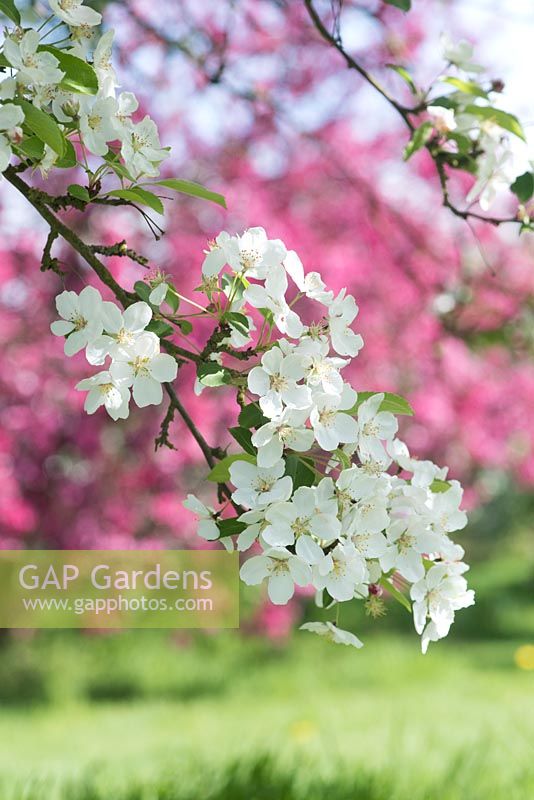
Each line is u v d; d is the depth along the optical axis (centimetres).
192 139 666
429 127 292
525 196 292
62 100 189
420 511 187
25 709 880
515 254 687
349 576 175
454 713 668
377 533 176
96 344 178
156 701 920
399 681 937
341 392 177
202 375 181
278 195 680
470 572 1786
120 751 589
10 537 707
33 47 180
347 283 664
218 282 192
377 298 673
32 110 177
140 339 179
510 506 1998
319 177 675
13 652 1001
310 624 191
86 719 792
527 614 1415
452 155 297
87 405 179
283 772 404
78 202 201
